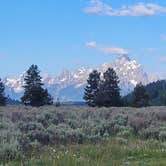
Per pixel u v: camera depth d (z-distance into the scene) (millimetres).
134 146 21141
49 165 16062
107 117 36125
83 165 15820
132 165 16328
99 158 17312
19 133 20188
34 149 19047
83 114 37188
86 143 22750
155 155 18828
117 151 19484
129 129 28859
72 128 26984
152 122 32406
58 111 36625
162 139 25719
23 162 16594
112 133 28062
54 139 22344
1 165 15984
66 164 15883
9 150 17484
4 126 22469
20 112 32625
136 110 44250
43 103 107375
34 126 23172
